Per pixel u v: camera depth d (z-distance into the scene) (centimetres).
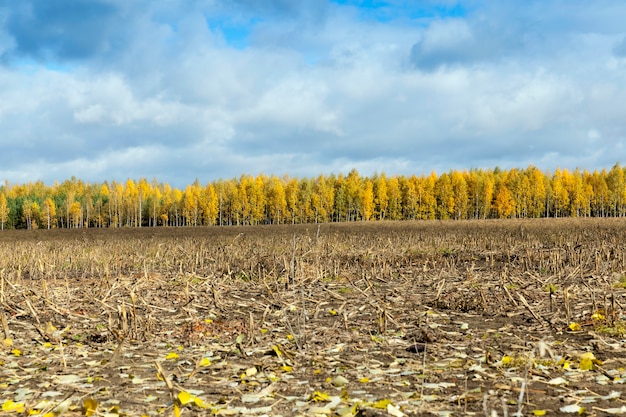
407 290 1131
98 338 767
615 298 879
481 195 9738
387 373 560
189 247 2152
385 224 5822
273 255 1697
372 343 698
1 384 545
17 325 859
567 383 504
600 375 527
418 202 9794
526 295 986
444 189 9631
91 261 1802
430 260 1678
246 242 2502
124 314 780
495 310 884
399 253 1931
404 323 816
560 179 9781
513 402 456
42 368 607
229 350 673
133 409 462
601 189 9619
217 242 2633
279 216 9731
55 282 1371
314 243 2253
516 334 723
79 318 909
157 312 950
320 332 766
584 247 1773
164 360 640
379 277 1344
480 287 1091
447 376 542
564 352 612
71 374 584
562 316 816
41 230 6316
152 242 2652
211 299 1065
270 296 1096
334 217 10350
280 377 559
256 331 789
